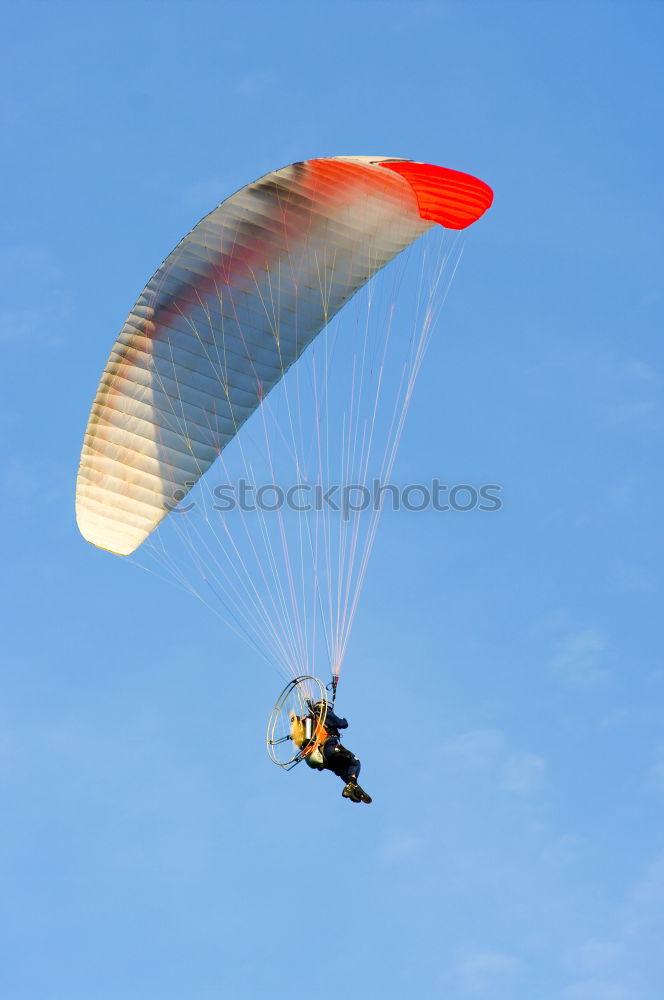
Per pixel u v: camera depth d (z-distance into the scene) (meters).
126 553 68.00
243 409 69.75
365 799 59.44
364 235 68.12
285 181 64.12
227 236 64.88
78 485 68.06
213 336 67.75
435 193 66.38
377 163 64.75
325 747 60.72
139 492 68.62
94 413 67.38
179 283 65.62
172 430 68.69
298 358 70.06
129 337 66.06
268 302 67.94
